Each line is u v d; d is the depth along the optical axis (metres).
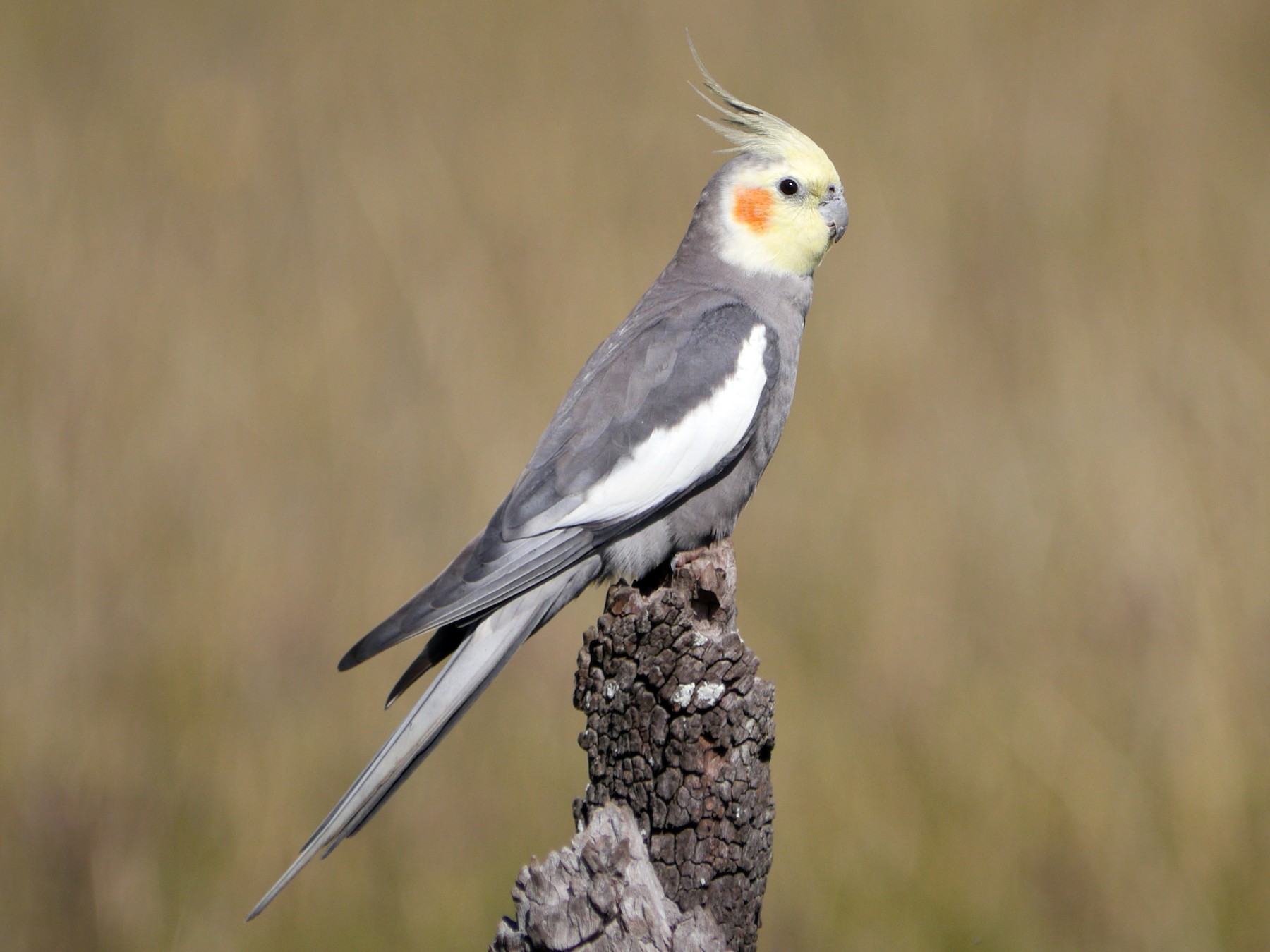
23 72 15.33
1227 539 10.80
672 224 13.80
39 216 13.45
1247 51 16.56
